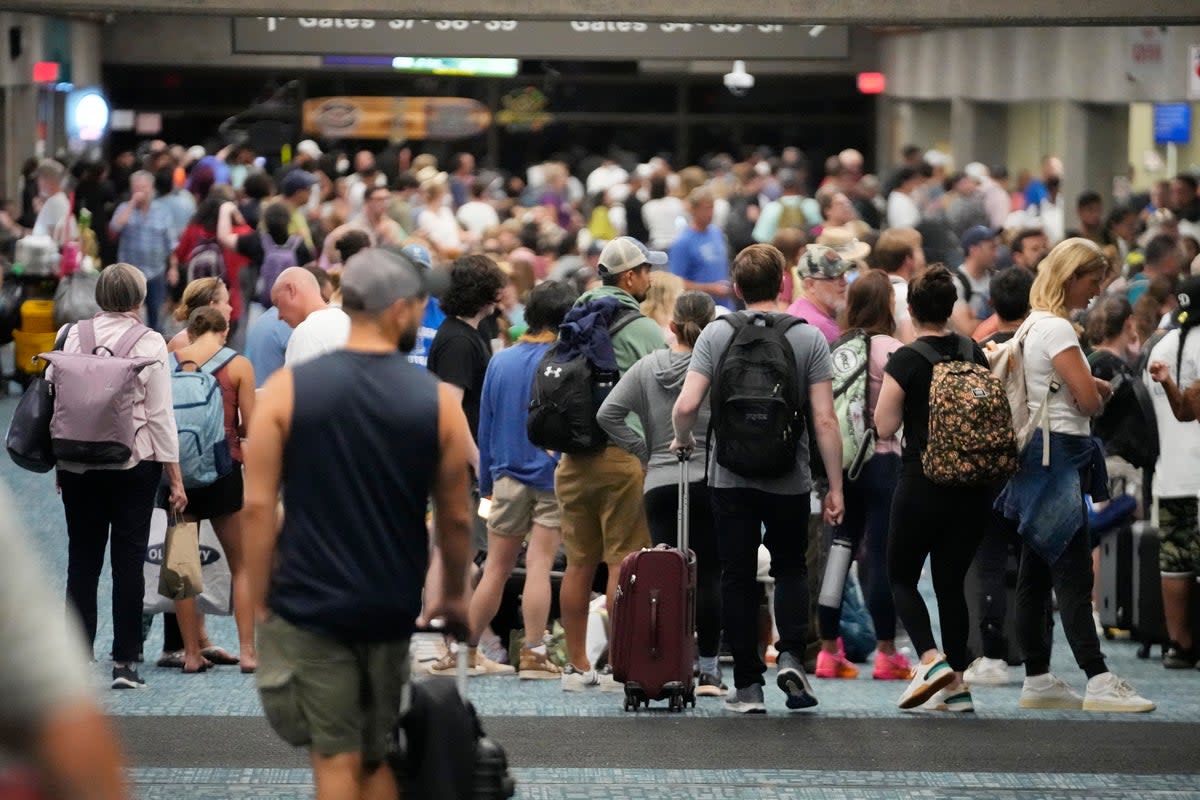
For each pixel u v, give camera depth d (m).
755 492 20.78
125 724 20.83
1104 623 27.91
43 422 21.98
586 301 23.14
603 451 22.81
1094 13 37.47
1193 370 24.88
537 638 24.14
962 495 21.12
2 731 6.11
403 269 13.23
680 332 22.53
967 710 21.83
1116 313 26.62
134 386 22.02
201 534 24.39
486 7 37.03
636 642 21.53
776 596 21.41
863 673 25.17
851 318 24.11
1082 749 20.09
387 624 12.94
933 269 21.39
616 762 19.25
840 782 18.52
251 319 43.31
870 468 23.59
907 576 21.69
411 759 13.06
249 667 24.31
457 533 13.27
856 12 37.59
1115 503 27.56
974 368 21.03
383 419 12.92
